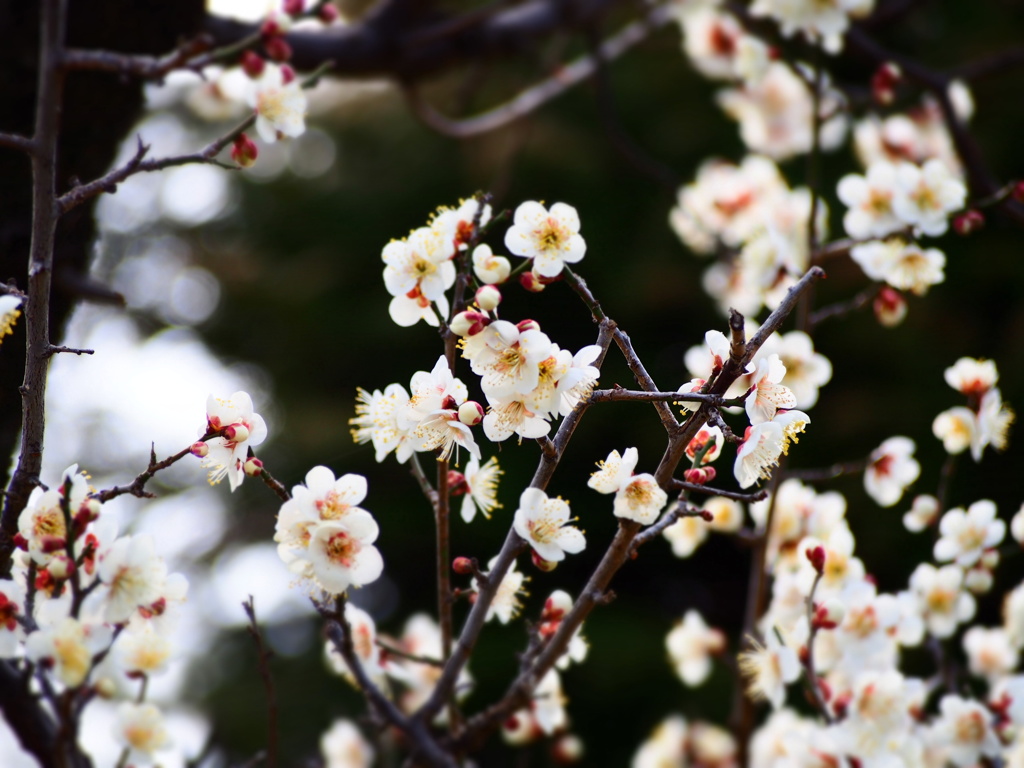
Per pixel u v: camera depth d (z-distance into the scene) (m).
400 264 1.27
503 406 1.25
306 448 2.54
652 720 2.18
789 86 1.60
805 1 1.48
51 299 1.36
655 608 2.51
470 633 1.29
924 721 1.40
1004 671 1.42
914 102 1.73
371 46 1.54
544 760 2.19
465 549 2.39
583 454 2.32
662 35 2.54
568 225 1.27
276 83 1.29
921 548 2.13
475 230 1.27
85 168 1.37
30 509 1.25
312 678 2.46
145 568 1.24
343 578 1.25
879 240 1.42
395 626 2.57
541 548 1.26
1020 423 2.11
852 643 1.36
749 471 1.25
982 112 2.45
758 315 1.53
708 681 2.17
